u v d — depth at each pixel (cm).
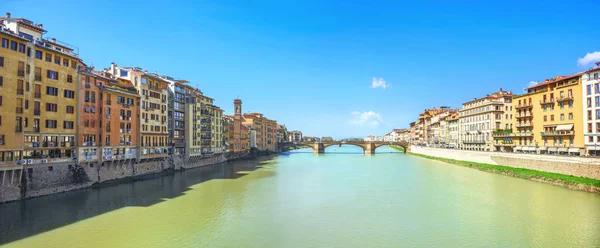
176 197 5822
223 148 13175
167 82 9156
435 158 14488
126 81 7781
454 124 15600
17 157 4816
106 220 4334
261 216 4688
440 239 3734
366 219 4541
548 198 5466
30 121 5181
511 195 5828
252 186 7094
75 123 6006
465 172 9450
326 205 5350
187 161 10206
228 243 3631
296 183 7594
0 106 4541
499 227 4088
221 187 6919
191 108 10369
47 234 3750
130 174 7450
